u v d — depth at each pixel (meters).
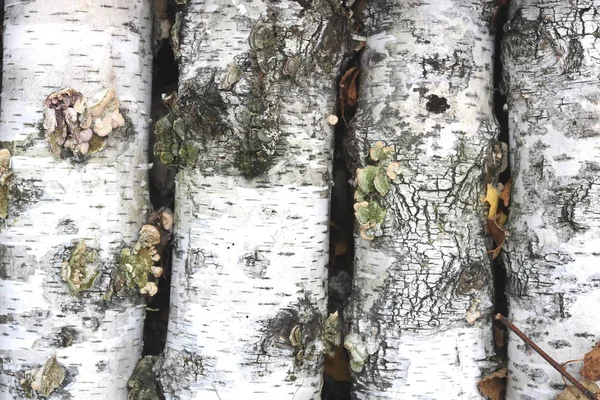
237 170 1.15
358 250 1.19
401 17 1.17
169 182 1.28
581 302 1.13
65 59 1.16
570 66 1.13
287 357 1.15
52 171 1.16
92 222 1.16
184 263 1.17
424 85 1.16
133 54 1.18
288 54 1.14
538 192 1.15
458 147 1.16
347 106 1.22
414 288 1.15
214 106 1.14
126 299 1.18
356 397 1.19
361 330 1.17
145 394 1.19
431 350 1.15
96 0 1.16
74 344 1.16
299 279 1.16
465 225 1.16
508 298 1.18
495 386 1.18
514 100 1.17
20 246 1.16
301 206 1.16
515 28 1.16
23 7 1.17
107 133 1.16
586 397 1.11
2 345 1.17
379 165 1.16
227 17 1.15
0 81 1.25
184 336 1.16
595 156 1.13
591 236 1.13
